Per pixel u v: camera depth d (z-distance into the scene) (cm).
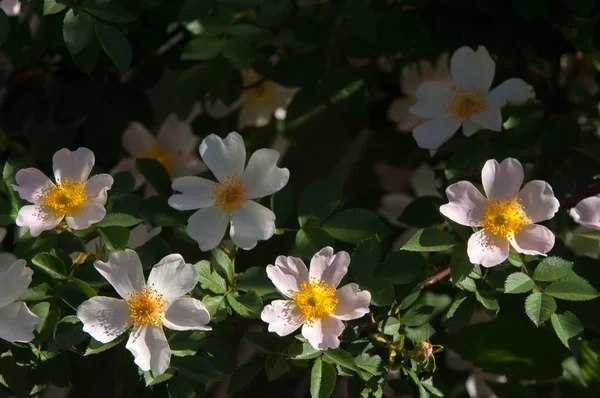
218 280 83
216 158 85
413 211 88
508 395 93
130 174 86
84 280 83
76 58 87
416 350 83
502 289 83
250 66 92
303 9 91
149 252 84
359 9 90
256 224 84
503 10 93
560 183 87
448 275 88
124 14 87
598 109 93
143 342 82
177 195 85
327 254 83
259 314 83
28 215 83
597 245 92
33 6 87
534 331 92
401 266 84
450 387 93
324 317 82
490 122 88
